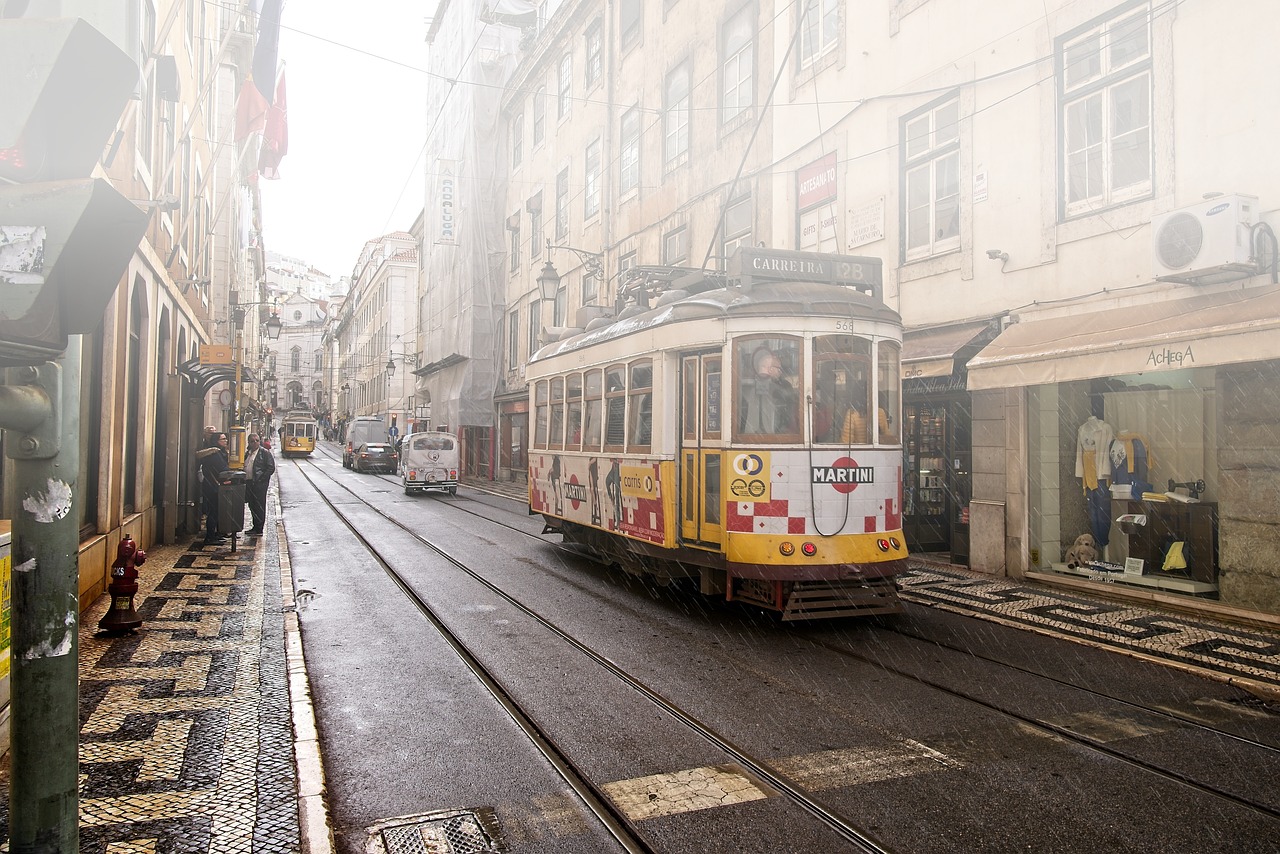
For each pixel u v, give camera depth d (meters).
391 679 6.13
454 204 35.47
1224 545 7.80
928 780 4.26
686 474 8.40
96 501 8.97
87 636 7.05
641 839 3.63
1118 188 8.78
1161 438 9.15
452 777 4.36
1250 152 7.46
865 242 12.44
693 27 18.12
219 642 6.95
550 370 12.76
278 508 20.59
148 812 3.79
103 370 8.96
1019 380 8.49
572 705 5.51
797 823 3.79
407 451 26.33
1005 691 5.75
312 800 3.97
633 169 21.45
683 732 5.00
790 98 14.30
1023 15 9.77
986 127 10.29
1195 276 7.53
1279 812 3.86
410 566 11.44
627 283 12.37
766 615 8.36
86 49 2.03
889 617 8.16
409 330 58.34
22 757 2.21
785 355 7.64
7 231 1.92
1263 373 7.49
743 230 16.14
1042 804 3.97
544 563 11.76
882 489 7.81
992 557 10.28
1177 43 8.09
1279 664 6.25
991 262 10.21
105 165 7.79
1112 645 6.91
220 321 26.34
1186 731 4.95
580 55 25.23
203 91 10.38
